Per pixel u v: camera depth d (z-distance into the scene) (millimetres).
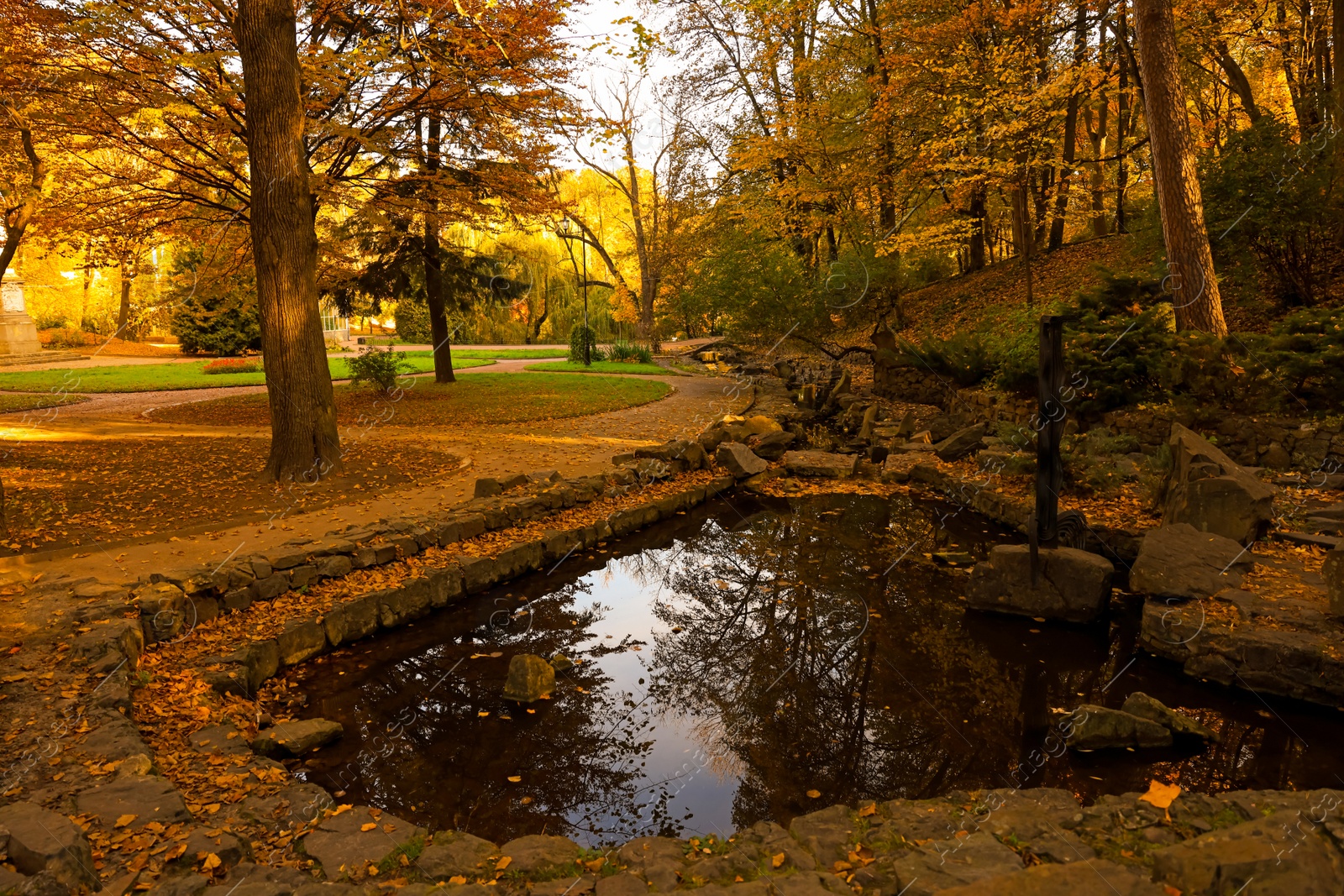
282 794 3902
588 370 29078
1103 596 6762
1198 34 19938
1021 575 7047
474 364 32375
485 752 4996
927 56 20844
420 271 22312
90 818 3459
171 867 3178
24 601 6074
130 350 38750
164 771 4094
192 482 10500
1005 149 19422
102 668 4977
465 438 14820
